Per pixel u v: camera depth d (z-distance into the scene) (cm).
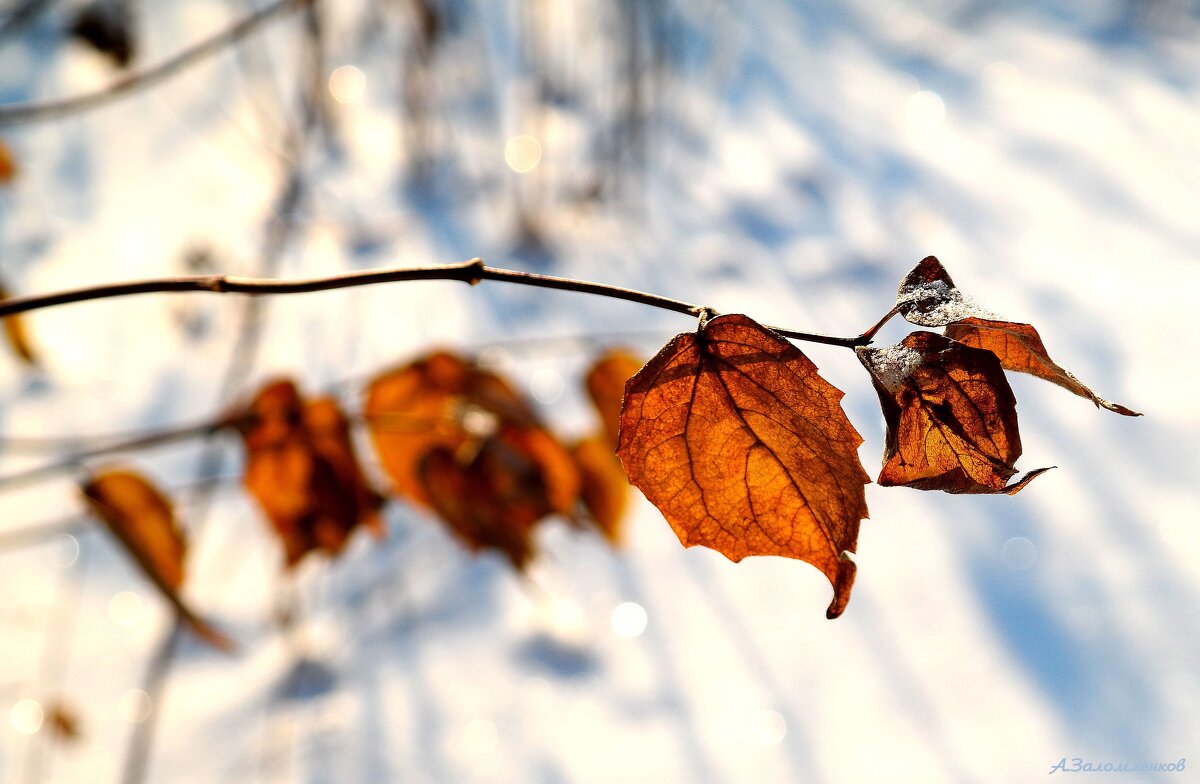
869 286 208
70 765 120
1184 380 179
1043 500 160
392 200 237
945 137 260
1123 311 197
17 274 204
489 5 310
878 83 286
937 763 121
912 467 48
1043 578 146
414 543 156
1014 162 248
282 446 69
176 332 195
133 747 124
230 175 239
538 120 232
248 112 255
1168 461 164
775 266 216
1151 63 286
